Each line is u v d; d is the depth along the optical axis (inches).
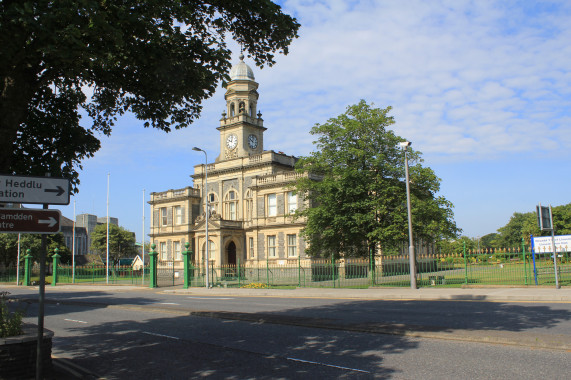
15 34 300.5
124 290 1565.0
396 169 1253.7
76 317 721.6
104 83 443.8
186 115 483.5
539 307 618.2
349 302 823.7
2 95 338.6
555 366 309.3
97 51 342.0
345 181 1226.6
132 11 347.9
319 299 929.5
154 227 2502.5
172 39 384.8
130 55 374.9
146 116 486.0
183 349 428.5
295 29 449.4
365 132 1289.4
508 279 1181.7
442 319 540.7
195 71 414.9
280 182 1957.4
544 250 953.5
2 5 305.3
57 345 479.2
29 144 456.8
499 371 303.1
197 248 2172.7
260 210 2044.8
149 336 508.1
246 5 414.6
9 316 342.3
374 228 1241.4
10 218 275.0
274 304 831.1
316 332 484.1
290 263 1894.7
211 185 2338.8
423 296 864.9
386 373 311.7
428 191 1291.8
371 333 460.8
